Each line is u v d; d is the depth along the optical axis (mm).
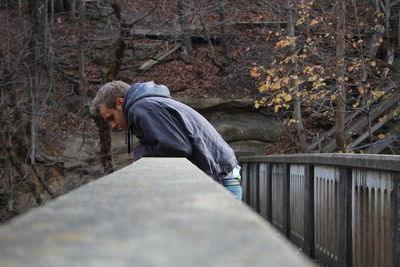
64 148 16797
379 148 14852
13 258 434
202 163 3639
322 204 6184
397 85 12836
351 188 5113
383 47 18750
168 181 1108
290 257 434
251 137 19047
